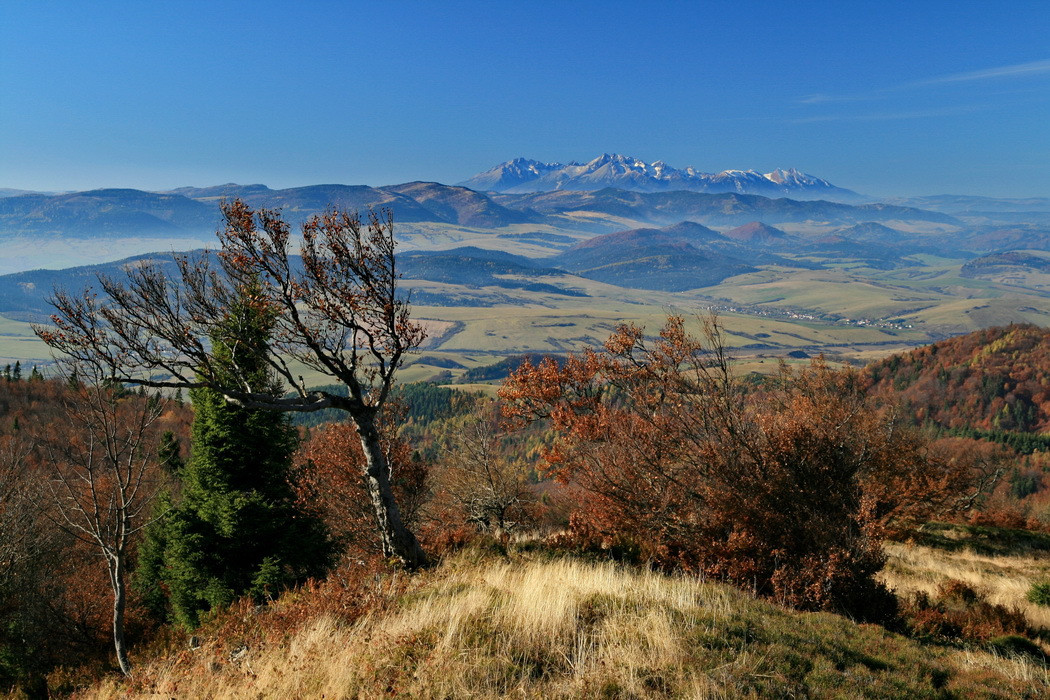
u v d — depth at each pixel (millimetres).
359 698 6785
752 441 15680
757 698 6453
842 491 14492
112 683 11469
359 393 12984
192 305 11805
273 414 22688
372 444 13367
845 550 12516
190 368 11875
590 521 16922
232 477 22453
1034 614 14258
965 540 27359
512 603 8828
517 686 6676
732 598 10453
